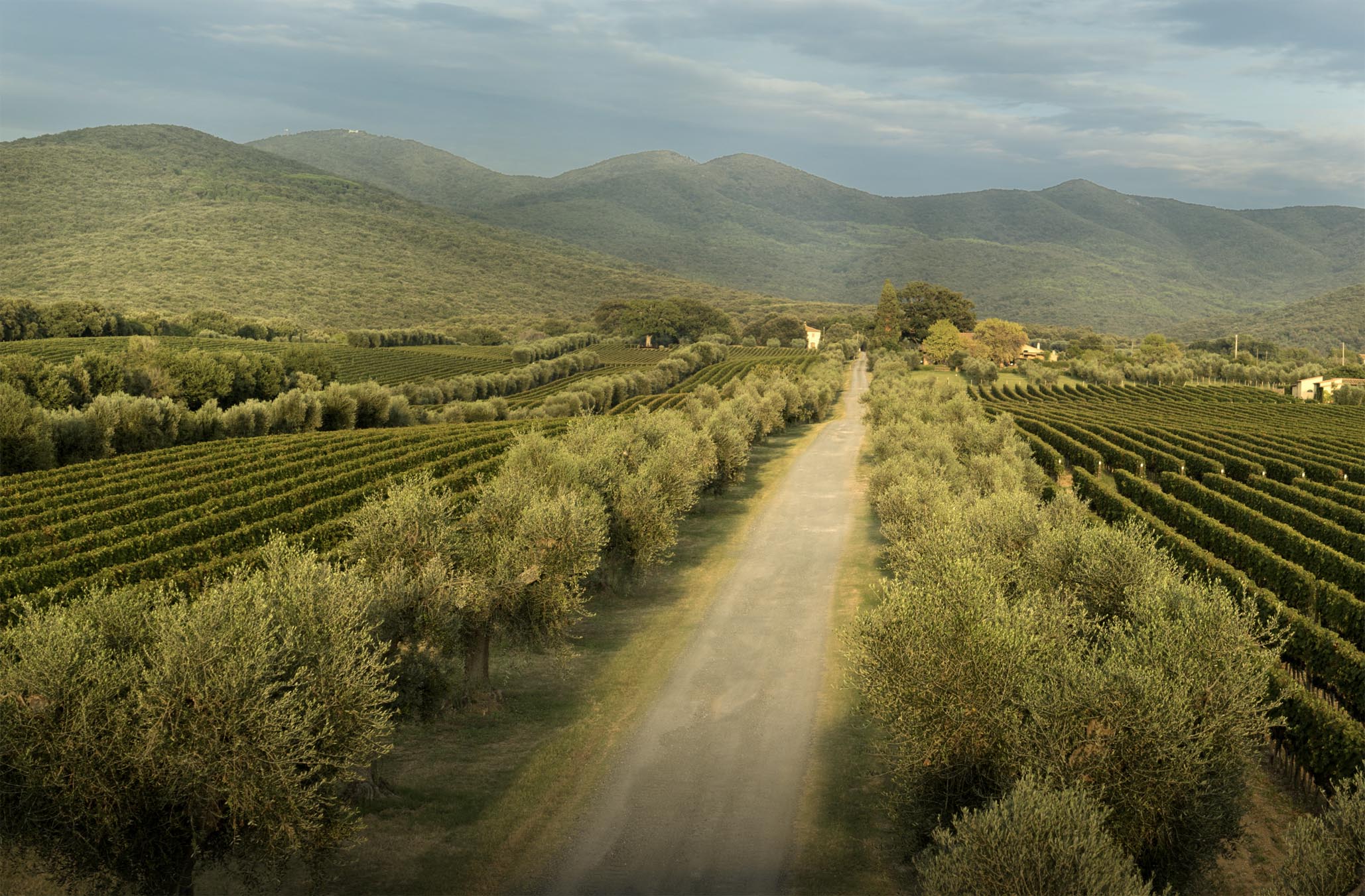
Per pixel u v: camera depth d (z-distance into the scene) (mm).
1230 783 12891
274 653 12344
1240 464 54500
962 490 34750
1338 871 10617
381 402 77812
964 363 160000
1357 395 113875
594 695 21578
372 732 13391
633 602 29547
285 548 16531
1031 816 10164
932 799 13711
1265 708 13391
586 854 14727
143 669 12156
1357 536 34719
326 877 13875
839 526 42250
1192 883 12836
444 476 47250
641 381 117375
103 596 13930
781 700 21203
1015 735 12750
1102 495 42312
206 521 33969
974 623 13758
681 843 15023
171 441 59000
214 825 12500
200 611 12586
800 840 15070
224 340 138375
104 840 12062
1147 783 11992
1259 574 31500
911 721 13625
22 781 11820
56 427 51469
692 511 45438
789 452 70250
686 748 18672
